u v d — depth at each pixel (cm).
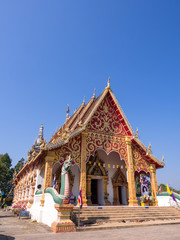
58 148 1565
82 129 1692
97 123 1866
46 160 1444
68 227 895
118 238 710
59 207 929
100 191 2064
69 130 1669
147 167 2002
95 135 1805
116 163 2219
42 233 841
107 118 1952
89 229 941
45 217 1171
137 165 1938
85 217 1171
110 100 2055
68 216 940
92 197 2042
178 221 1274
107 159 2186
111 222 1159
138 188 3894
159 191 1883
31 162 1739
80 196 1052
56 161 1516
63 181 1039
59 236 759
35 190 1530
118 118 2025
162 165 2017
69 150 1619
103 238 711
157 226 1087
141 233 830
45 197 1253
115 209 1402
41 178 1557
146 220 1291
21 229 949
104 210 1353
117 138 1922
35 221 1257
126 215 1317
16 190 3178
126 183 2192
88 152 1703
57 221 916
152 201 1848
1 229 944
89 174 1981
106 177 2078
